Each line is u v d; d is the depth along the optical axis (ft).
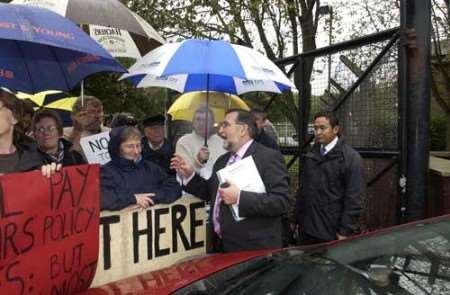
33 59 12.85
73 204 8.71
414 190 13.82
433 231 7.87
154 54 13.53
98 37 16.42
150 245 10.97
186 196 11.68
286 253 8.72
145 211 10.91
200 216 11.84
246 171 10.76
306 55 19.52
